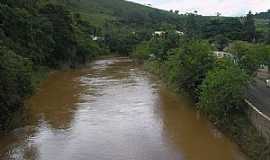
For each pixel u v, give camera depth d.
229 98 39.62
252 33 103.50
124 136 39.00
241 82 40.16
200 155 34.06
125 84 69.25
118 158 33.19
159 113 47.94
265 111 36.34
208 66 50.97
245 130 35.88
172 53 72.25
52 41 86.44
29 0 87.25
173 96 57.81
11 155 34.28
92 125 42.88
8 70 42.19
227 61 45.94
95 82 71.88
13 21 71.25
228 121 39.56
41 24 85.25
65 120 44.88
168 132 40.34
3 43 63.59
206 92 42.31
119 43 148.50
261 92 47.22
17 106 45.06
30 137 38.84
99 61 119.12
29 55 73.94
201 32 112.69
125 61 119.25
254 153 31.72
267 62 60.47
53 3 98.19
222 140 37.50
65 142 37.41
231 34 104.06
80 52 106.12
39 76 73.88
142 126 42.41
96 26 166.12
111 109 50.06
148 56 108.50
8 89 41.16
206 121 44.03
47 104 52.97
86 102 54.16
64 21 96.31
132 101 54.69
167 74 69.81
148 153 34.41
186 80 52.34
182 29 141.00
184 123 43.44
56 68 89.75
